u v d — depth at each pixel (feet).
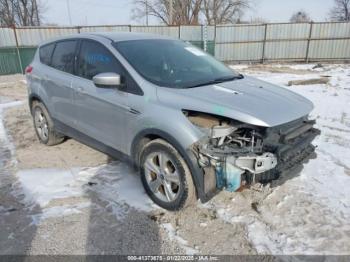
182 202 9.37
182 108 9.00
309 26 64.85
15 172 12.77
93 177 12.21
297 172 10.00
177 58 12.07
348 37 64.80
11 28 55.83
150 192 10.36
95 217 9.69
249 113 8.45
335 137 16.72
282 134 8.80
